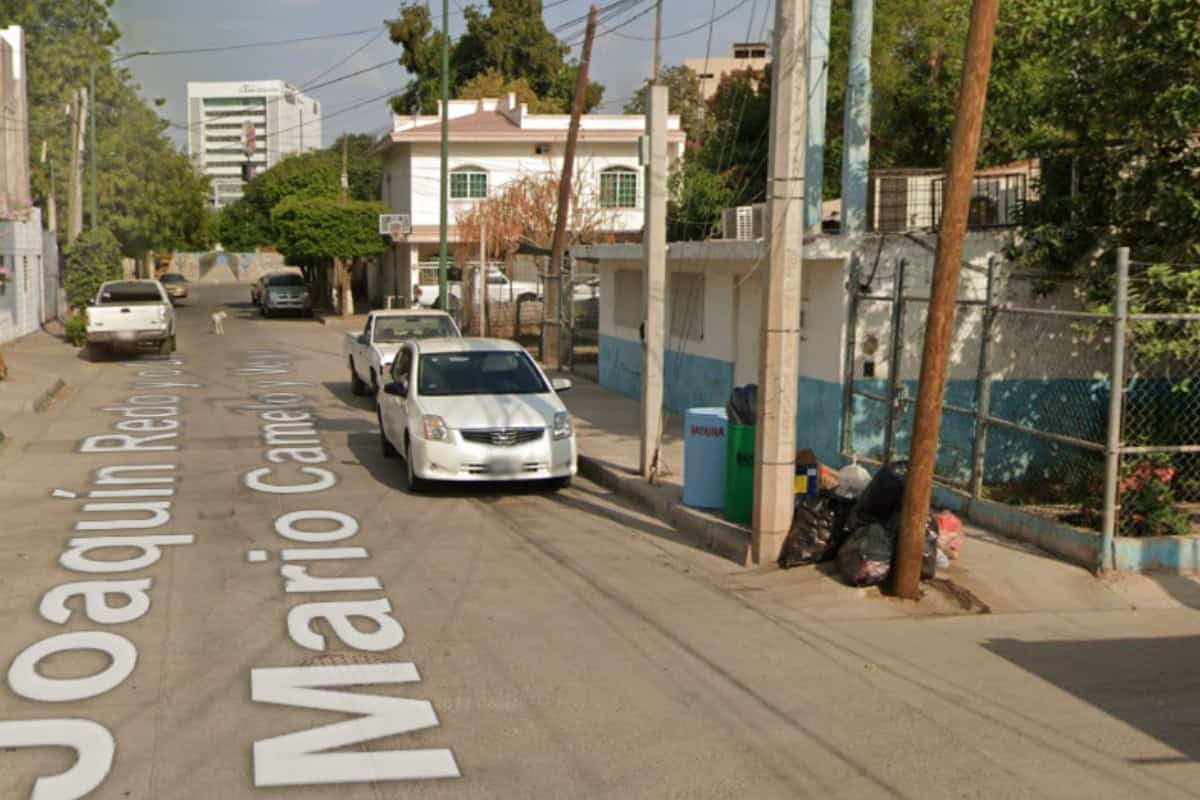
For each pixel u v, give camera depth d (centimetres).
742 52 6819
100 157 4831
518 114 4544
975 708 668
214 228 9075
